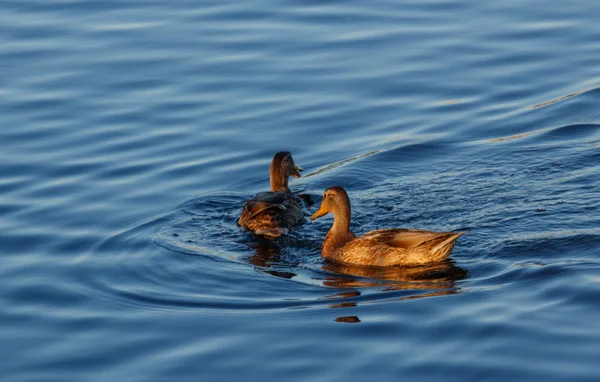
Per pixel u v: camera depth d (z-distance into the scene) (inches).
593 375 474.9
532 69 927.7
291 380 487.8
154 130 834.8
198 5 1059.9
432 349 508.4
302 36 988.6
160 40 982.4
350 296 581.3
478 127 836.6
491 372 483.5
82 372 507.2
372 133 834.8
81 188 747.4
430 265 617.3
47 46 969.5
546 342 505.7
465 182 741.9
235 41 979.3
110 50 962.7
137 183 757.3
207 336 537.3
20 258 645.9
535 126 832.3
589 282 563.8
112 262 637.9
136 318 562.6
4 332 551.5
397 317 545.6
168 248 656.4
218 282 608.4
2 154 795.4
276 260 646.5
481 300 557.6
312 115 859.4
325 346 518.9
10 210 713.0
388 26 1009.5
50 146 808.3
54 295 595.2
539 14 1031.0
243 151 807.1
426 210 701.3
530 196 704.4
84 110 863.1
